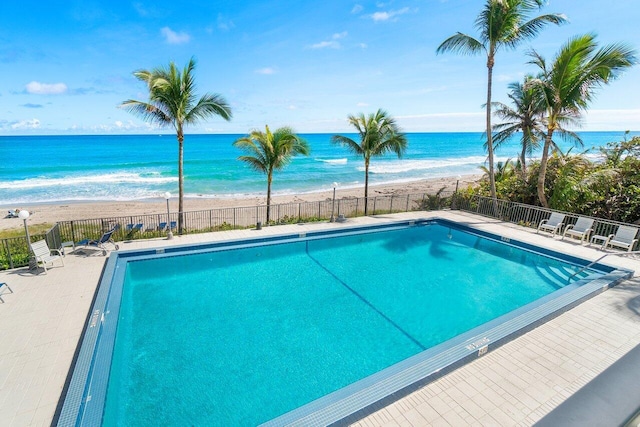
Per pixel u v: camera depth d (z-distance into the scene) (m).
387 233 13.98
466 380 5.00
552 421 1.16
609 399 1.22
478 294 8.76
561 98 12.70
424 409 4.46
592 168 14.27
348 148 16.89
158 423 4.71
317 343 6.60
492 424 4.23
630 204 12.43
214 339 6.65
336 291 8.81
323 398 4.50
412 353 6.36
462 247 12.36
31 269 8.70
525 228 13.43
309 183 33.88
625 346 5.84
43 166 41.03
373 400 4.46
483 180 18.55
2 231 15.72
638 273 9.00
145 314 7.52
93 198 25.89
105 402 4.60
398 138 16.28
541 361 5.44
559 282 9.44
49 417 4.33
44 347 5.66
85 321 6.45
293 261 10.85
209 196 27.11
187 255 10.80
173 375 5.62
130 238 11.46
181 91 12.02
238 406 5.04
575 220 13.20
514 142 83.75
